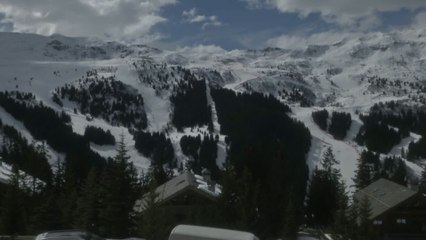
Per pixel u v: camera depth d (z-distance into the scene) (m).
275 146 76.94
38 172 89.56
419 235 62.03
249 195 57.91
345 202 61.69
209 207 50.69
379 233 62.56
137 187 57.00
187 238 19.80
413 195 62.66
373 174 120.06
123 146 63.06
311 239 64.81
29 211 68.56
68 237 26.33
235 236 19.64
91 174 67.19
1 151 186.62
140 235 49.34
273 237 58.78
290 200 57.56
